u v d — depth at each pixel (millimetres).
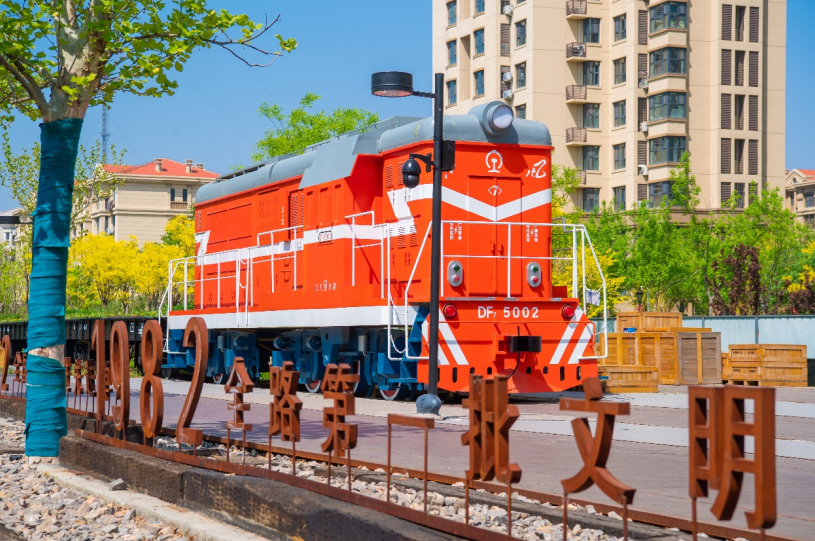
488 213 15906
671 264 43844
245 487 6254
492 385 4961
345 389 6078
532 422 12820
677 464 8734
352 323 16109
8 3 9719
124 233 101250
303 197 18594
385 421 12938
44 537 6574
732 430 3832
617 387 19250
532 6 56219
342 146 17531
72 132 10172
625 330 22984
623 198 56438
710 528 5625
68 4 10203
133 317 26375
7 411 14547
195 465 7441
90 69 10164
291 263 19188
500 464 4828
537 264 16172
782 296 44688
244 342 21062
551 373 15516
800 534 5586
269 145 46562
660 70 55031
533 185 16297
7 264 74500
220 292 22688
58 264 10133
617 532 5734
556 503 6727
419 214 15812
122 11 10047
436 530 5094
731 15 55531
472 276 15734
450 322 14906
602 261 39094
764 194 47938
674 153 54750
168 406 15406
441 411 14539
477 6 60312
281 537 5832
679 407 15344
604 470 4355
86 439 9305
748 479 8289
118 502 7379
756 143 56031
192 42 10039
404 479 7691
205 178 105250
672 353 21516
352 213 16922
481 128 15953
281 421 6848
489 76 58906
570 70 57125
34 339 10039
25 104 12125
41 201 10117
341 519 5301
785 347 21281
